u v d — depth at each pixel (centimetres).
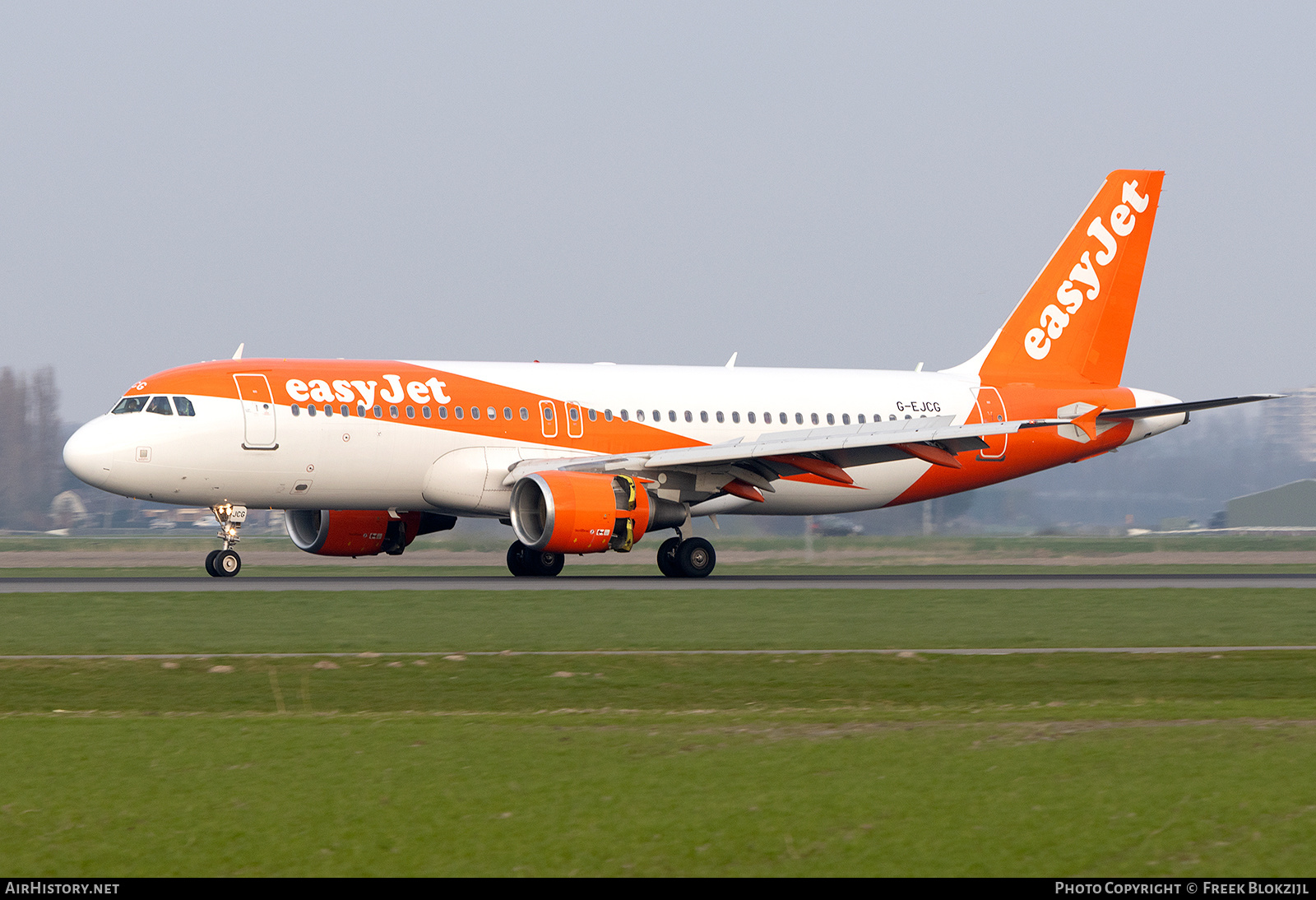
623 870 3394
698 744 4856
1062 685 6681
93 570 15350
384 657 7088
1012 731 5125
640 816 3841
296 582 11712
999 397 14912
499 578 13012
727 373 14112
